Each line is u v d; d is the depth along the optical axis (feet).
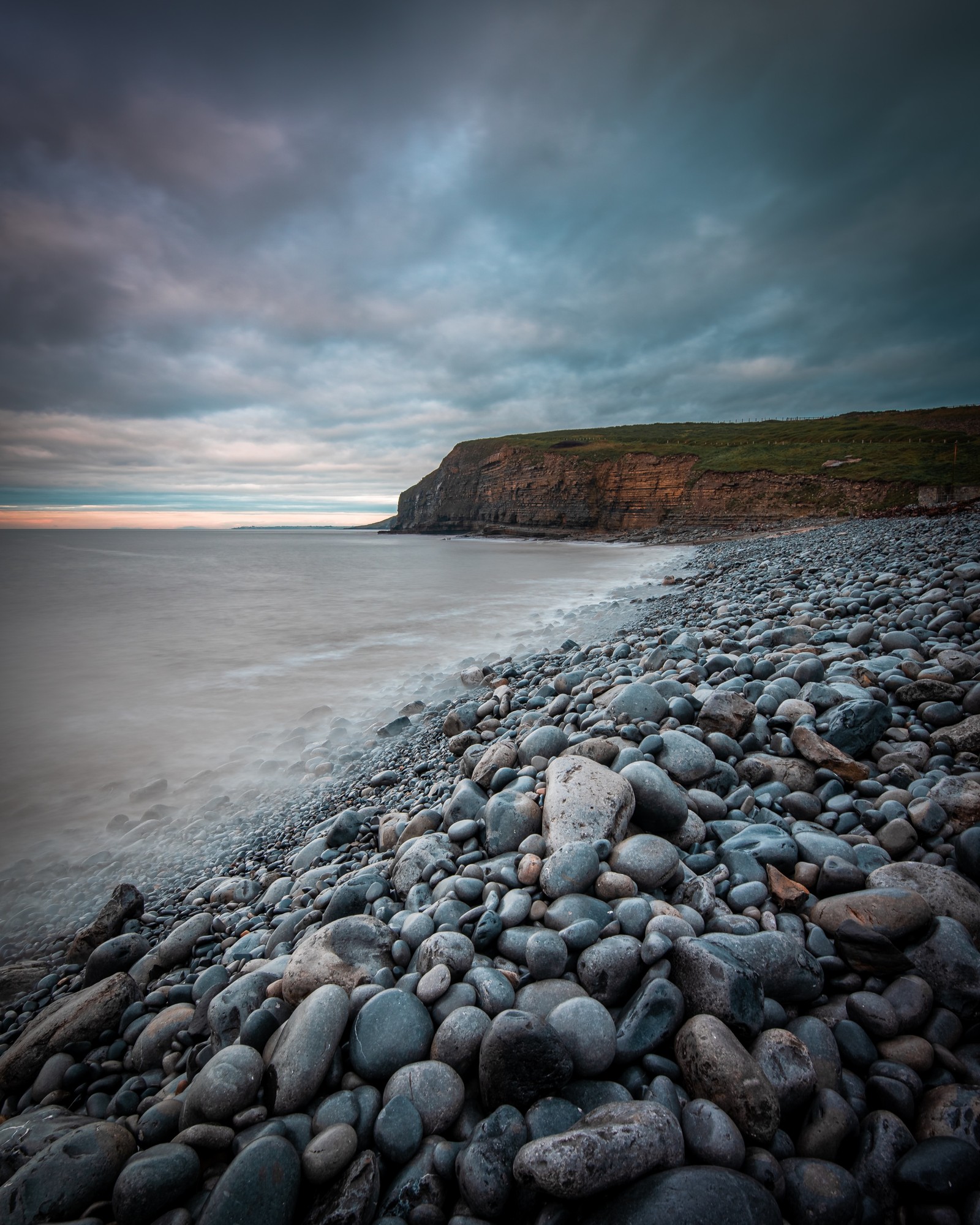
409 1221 5.51
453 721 22.65
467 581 90.53
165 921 13.74
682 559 107.86
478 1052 6.72
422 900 10.22
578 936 7.82
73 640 48.01
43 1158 6.16
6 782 22.52
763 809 11.08
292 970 8.45
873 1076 6.37
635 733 13.42
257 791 21.31
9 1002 11.91
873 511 138.21
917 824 9.61
